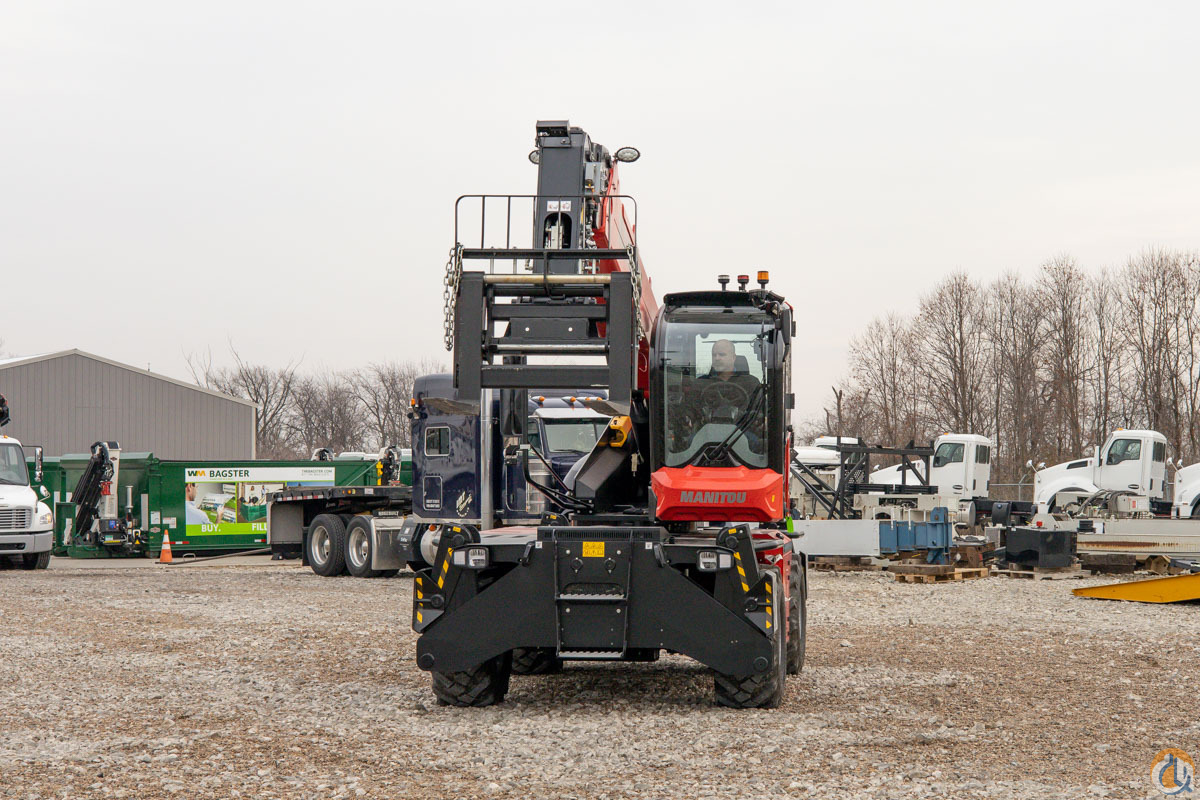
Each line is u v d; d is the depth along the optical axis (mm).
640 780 6402
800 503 27719
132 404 49969
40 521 24719
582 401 16578
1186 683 9695
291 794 6137
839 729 7754
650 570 8188
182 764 6789
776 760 6855
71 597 17281
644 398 9594
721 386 9203
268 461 29484
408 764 6789
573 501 9922
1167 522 20703
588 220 10461
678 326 9289
